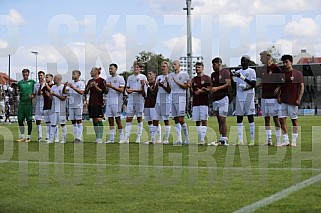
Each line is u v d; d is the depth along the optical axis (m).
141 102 14.09
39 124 15.41
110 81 14.02
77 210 5.39
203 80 13.09
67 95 14.55
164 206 5.54
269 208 5.37
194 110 13.33
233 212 5.20
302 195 6.05
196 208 5.41
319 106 36.91
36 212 5.32
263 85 12.64
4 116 31.03
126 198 5.99
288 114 12.45
